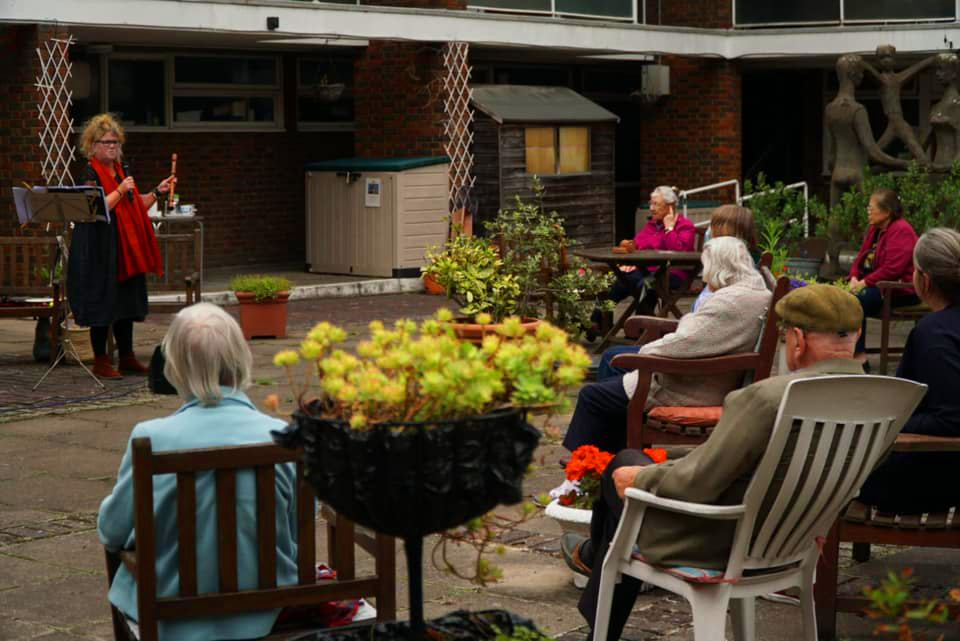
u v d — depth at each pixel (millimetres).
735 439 3793
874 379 3818
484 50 20562
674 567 3988
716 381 6145
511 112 19688
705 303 6062
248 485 3648
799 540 4027
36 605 5195
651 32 20594
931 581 5453
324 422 2736
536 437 2824
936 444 4539
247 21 15992
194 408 3770
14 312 10891
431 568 5613
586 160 20828
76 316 10453
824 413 3791
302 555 3672
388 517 2742
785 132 26016
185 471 3484
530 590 5320
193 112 19531
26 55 14469
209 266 19750
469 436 2713
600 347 11492
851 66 17203
